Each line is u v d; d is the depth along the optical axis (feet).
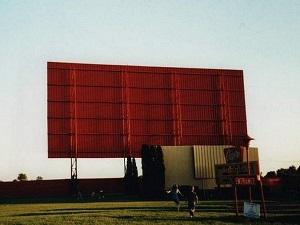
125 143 213.87
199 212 79.36
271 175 178.91
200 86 230.89
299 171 150.00
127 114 216.95
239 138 231.71
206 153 149.28
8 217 76.18
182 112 225.76
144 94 221.66
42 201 153.28
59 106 209.05
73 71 213.66
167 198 141.18
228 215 70.79
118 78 219.41
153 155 147.13
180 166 146.20
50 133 205.16
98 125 212.02
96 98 214.28
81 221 64.08
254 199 131.85
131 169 197.77
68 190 204.64
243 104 235.81
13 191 202.80
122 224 58.80
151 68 224.94
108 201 138.82
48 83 209.67
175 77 228.02
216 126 229.45
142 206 102.89
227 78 235.81
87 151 208.03
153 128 219.61
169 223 59.52
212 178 148.25
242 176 66.59
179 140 222.28
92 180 206.39
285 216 65.51
